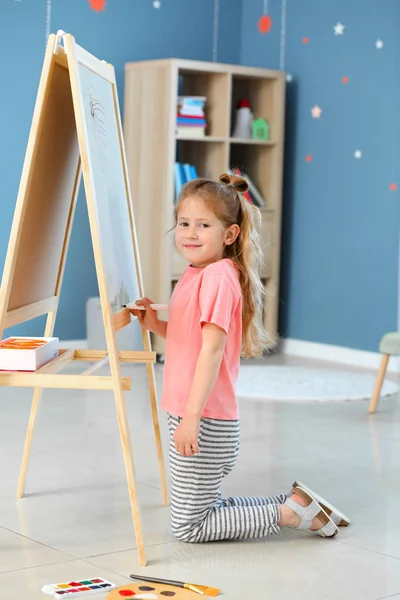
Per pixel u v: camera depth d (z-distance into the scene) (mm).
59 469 2748
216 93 5039
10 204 4699
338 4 5066
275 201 5215
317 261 5227
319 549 2141
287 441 3230
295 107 5336
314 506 2191
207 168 5121
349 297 5059
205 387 1992
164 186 4770
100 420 3418
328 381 4453
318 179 5207
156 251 4828
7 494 2488
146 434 3227
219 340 2006
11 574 1919
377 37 4875
